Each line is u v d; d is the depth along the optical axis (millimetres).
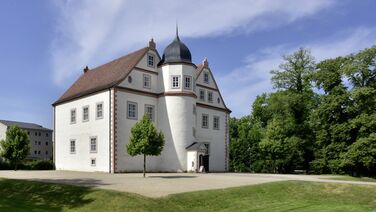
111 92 41469
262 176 37312
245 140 72000
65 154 48812
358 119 45469
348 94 47281
